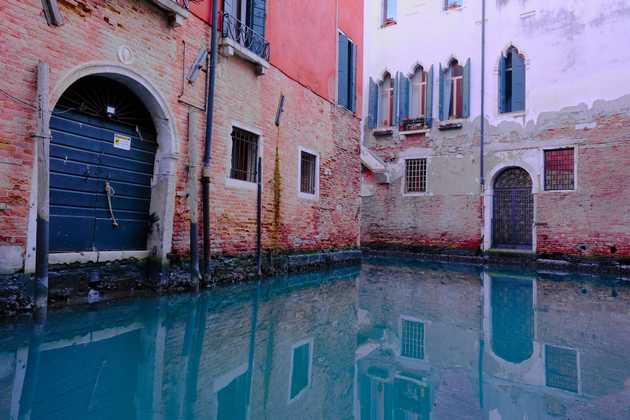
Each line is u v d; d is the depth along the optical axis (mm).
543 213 12672
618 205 11594
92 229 5254
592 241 11867
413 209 15047
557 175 12711
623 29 11898
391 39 15922
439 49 14914
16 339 3615
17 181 4148
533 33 13227
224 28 6727
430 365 3668
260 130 7641
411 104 15602
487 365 3680
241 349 3812
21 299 4156
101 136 5355
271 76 7941
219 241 6648
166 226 5797
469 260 13492
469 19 14438
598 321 5340
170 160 5855
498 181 13789
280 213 8188
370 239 15820
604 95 12008
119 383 2902
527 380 3320
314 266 9266
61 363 3164
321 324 4891
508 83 13992
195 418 2473
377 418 2596
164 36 5742
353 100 11297
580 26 12523
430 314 5637
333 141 10297
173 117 5895
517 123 13328
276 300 5992
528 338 4531
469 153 14133
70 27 4598
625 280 9719
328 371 3447
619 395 3025
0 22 4016
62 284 4754
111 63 5023
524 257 12742
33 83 4262
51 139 4809
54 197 4844
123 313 4695
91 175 5242
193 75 6176
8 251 4086
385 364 3668
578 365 3689
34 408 2441
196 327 4371
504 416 2658
